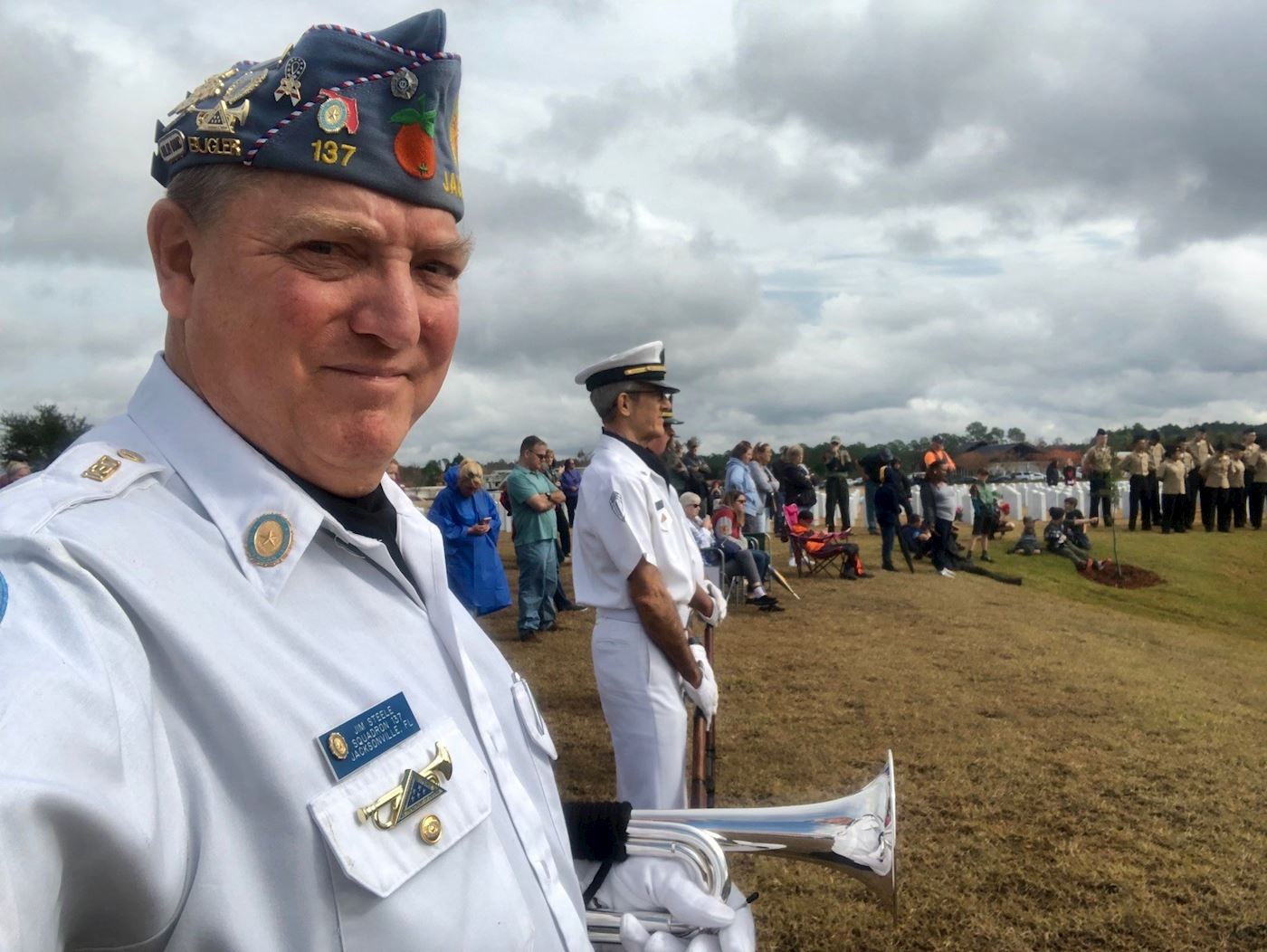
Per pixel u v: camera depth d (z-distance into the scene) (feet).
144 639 2.63
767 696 24.63
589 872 6.15
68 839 2.14
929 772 18.84
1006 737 21.36
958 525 78.02
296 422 3.34
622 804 6.21
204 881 2.54
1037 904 13.34
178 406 3.30
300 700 2.85
